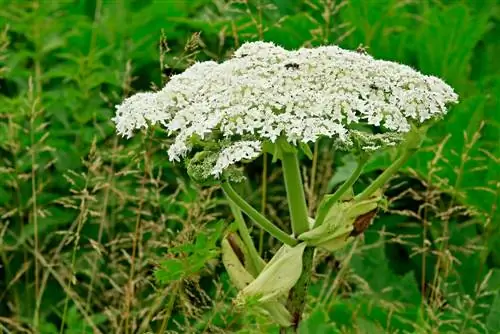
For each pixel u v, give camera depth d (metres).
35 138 5.33
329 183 4.79
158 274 3.11
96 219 5.14
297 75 2.81
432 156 5.15
